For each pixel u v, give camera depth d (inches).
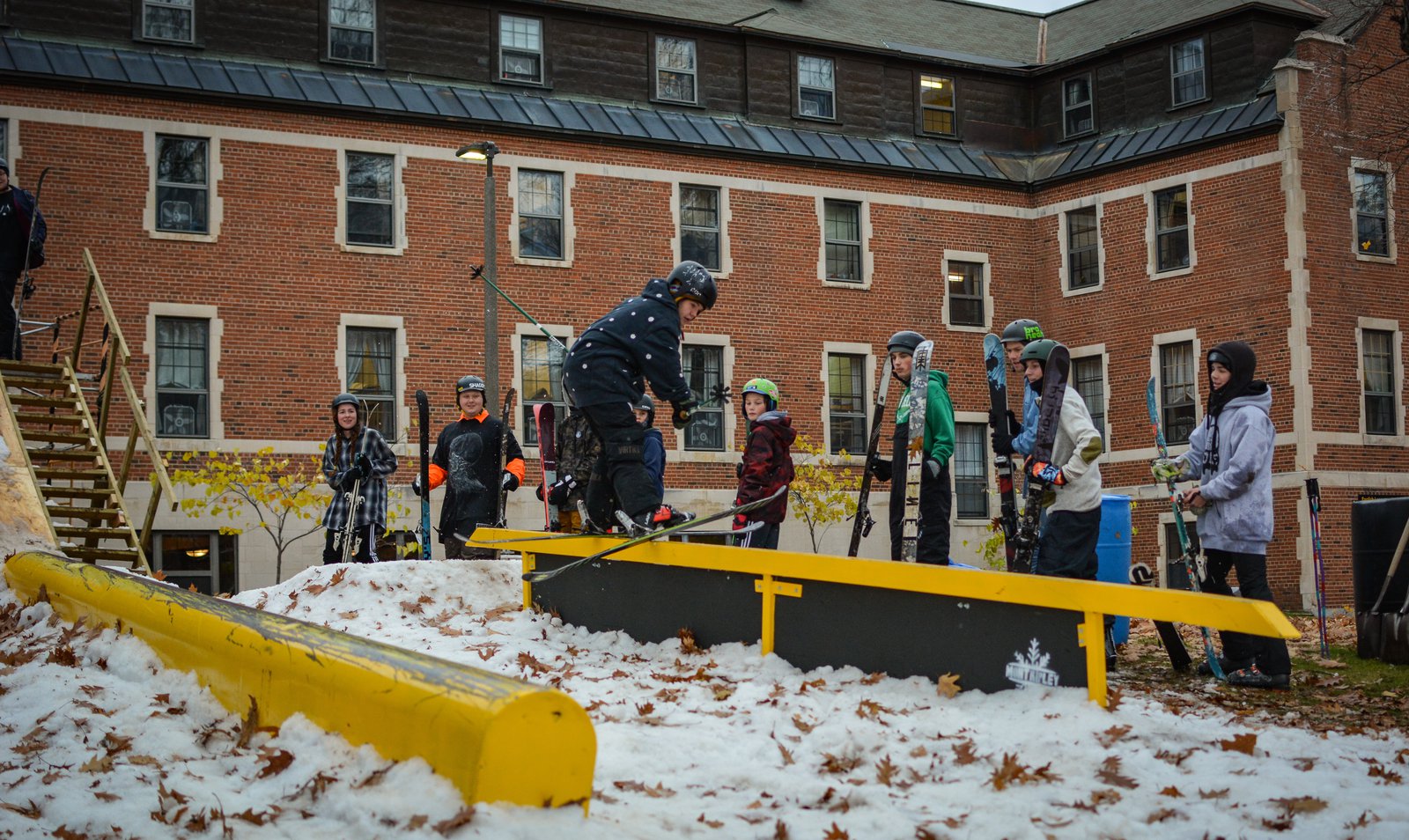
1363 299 906.7
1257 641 275.0
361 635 283.4
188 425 790.5
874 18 1117.1
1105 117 1026.1
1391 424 914.1
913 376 313.3
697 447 917.8
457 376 853.8
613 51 949.8
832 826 149.4
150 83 784.3
